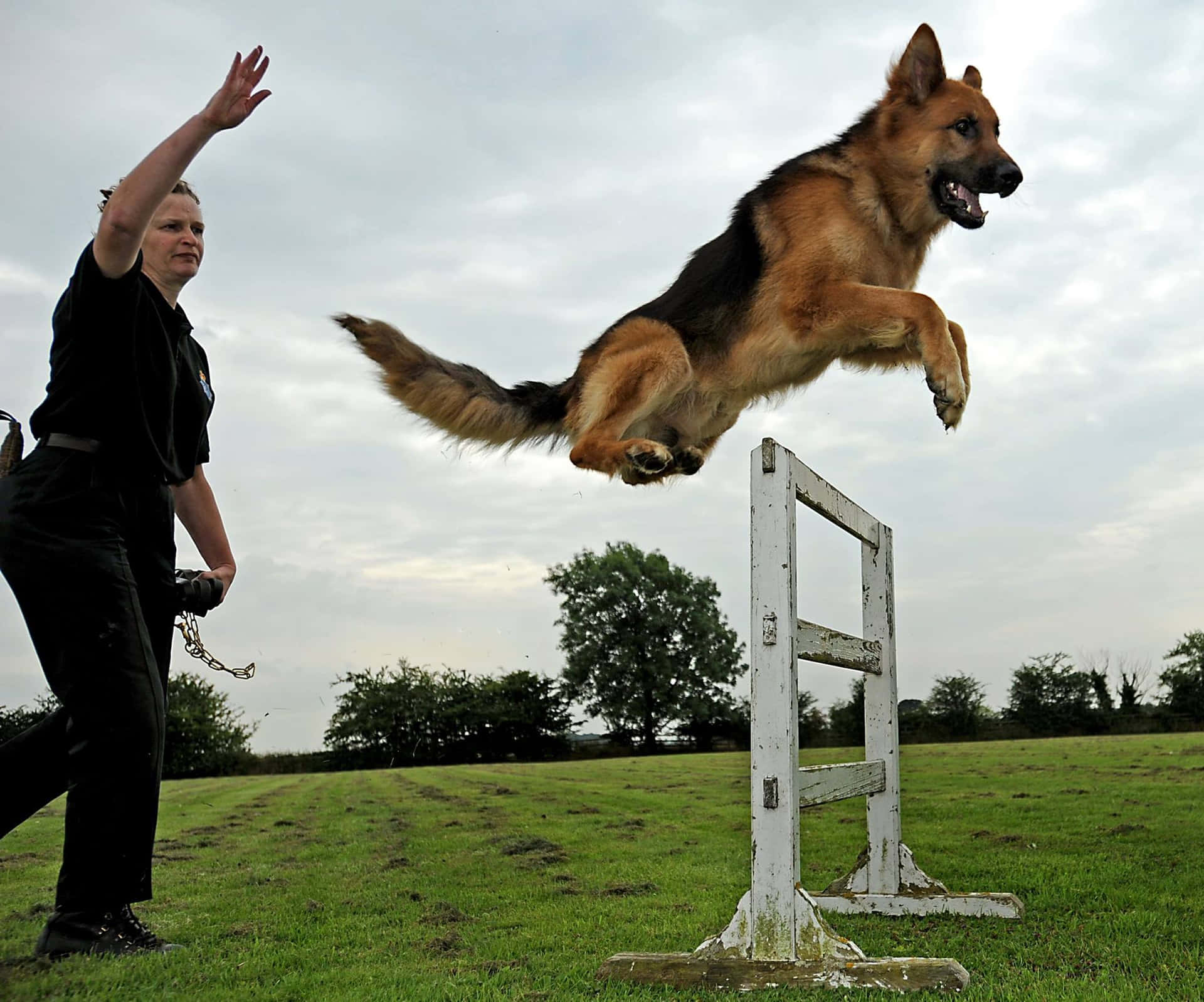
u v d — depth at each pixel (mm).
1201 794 7203
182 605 3281
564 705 34812
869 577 4227
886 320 4094
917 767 12016
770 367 4570
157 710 2988
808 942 2758
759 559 3018
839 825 6816
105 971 2682
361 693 32625
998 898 3625
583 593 41594
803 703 26906
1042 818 6258
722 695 40500
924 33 4758
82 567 2883
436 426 4988
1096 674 29219
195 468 3553
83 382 2939
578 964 2943
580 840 6113
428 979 2736
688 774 14266
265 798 11438
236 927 3531
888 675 4098
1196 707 27906
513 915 3766
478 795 10625
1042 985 2572
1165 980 2590
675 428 4969
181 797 12320
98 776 2891
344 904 4051
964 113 4691
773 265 4520
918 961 2668
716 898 4023
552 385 5195
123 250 2801
